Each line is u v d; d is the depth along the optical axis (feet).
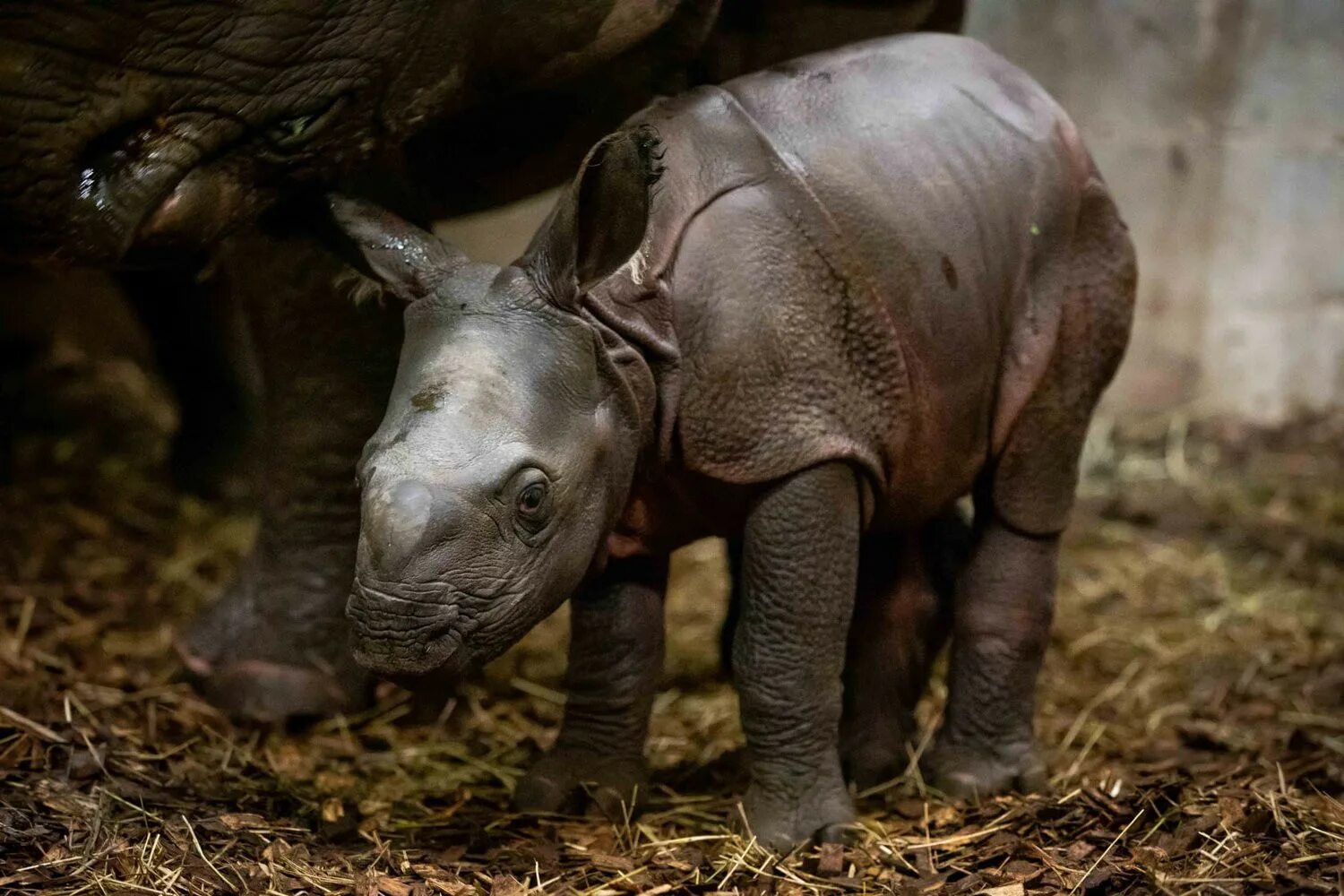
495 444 16.05
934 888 17.79
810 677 18.54
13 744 20.57
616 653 19.75
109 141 16.38
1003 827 19.54
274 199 17.83
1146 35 42.60
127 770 20.47
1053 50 42.73
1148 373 44.04
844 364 18.28
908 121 19.22
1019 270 19.83
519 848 18.94
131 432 39.42
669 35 20.67
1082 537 35.68
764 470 17.81
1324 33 42.39
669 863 18.65
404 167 20.33
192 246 17.48
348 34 16.85
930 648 22.25
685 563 33.83
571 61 18.84
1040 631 21.13
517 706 25.43
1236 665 27.76
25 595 28.07
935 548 22.52
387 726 24.39
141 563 31.50
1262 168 43.09
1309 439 42.39
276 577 24.43
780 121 18.57
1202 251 43.55
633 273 17.08
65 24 15.40
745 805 19.04
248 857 18.26
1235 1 42.32
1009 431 20.34
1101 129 43.14
